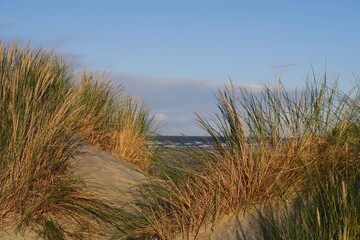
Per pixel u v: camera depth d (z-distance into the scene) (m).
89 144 9.48
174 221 6.06
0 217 6.13
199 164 6.70
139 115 11.15
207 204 6.00
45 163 6.64
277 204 5.69
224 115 6.56
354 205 4.91
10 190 6.22
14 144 6.29
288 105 6.37
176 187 6.36
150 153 10.12
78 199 6.74
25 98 6.77
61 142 7.03
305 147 6.15
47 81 7.43
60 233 6.17
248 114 6.39
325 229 4.79
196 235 5.73
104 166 8.52
